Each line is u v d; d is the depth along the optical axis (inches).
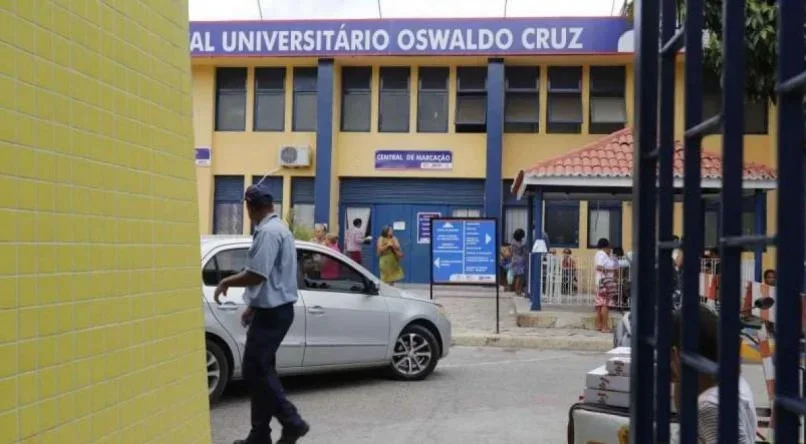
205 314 309.3
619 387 162.9
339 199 971.9
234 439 273.4
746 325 222.2
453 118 952.9
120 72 169.9
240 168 973.2
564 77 951.0
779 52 71.4
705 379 115.0
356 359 362.9
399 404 334.6
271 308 246.5
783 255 70.6
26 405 135.6
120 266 167.8
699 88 87.8
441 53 922.7
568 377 411.8
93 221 157.5
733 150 75.9
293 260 252.8
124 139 170.9
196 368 207.5
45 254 141.5
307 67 973.2
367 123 971.9
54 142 145.1
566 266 621.3
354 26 932.0
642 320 105.3
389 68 969.5
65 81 149.1
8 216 132.0
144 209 179.8
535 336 539.8
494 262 547.8
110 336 162.9
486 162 935.0
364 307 365.4
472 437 281.9
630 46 898.1
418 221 962.1
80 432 151.2
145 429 177.3
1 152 130.6
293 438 250.2
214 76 975.0
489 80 930.7
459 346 534.6
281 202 969.5
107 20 164.9
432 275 547.2
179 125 200.8
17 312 133.6
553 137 943.0
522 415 318.0
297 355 338.0
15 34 135.0
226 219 978.1
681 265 91.1
